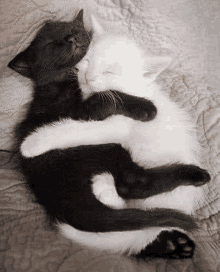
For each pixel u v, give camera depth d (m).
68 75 0.40
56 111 0.39
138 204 0.36
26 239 0.32
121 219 0.33
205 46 0.50
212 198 0.39
